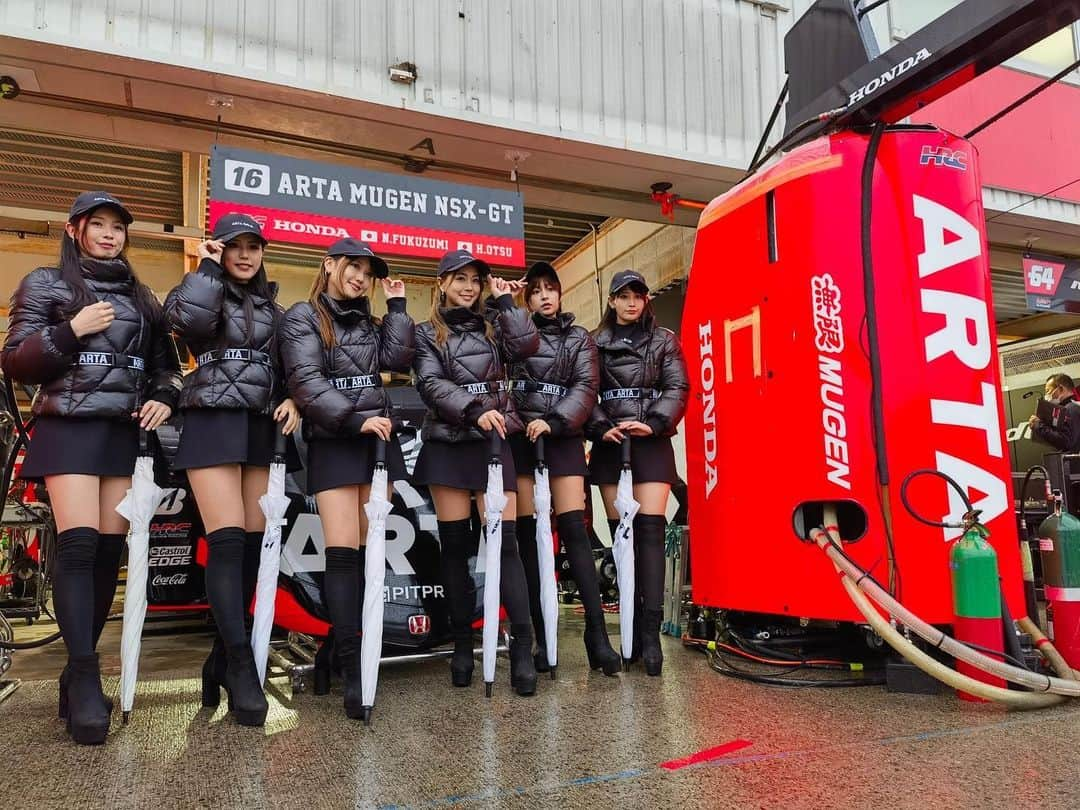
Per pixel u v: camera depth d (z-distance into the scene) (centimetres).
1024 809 141
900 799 147
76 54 362
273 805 149
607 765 170
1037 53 634
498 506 241
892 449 248
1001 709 215
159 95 403
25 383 203
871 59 279
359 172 422
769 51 535
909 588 242
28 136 582
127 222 218
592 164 498
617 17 488
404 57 425
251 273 227
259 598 214
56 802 151
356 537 232
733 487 292
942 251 258
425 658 281
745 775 162
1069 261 690
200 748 186
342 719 214
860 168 267
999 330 1123
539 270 286
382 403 237
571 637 371
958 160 266
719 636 310
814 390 264
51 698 244
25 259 811
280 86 394
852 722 203
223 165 391
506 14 456
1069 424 514
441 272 262
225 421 215
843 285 261
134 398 210
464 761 174
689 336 326
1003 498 249
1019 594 246
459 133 450
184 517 374
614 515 299
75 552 200
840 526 275
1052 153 634
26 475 200
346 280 236
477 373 258
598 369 289
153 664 316
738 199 303
